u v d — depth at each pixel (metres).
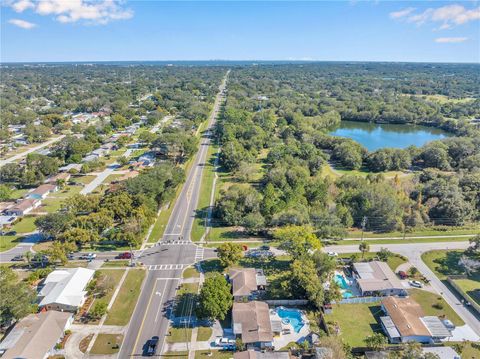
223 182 180.38
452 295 96.50
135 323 85.25
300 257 101.31
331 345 73.06
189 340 80.00
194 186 175.25
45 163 179.25
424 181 173.25
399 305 87.69
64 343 78.75
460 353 76.12
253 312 84.12
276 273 105.50
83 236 111.75
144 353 76.69
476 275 104.62
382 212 135.00
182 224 136.12
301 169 176.25
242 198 139.00
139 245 119.25
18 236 126.75
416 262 112.38
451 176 166.00
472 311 90.19
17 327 78.81
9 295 79.88
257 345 77.81
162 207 151.38
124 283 100.19
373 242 124.69
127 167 199.75
